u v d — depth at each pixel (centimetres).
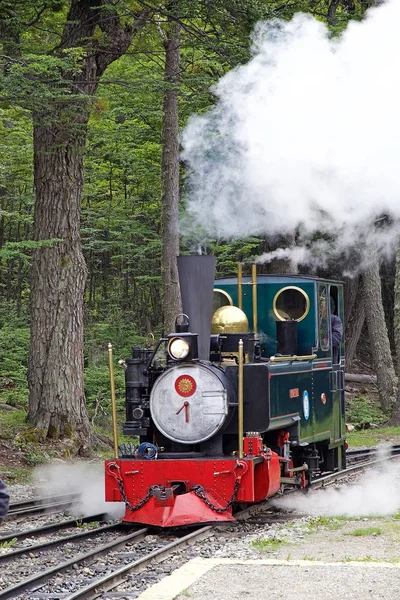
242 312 1962
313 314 2150
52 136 3002
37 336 3048
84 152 3061
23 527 1848
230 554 1462
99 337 4759
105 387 4059
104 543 1633
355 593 1144
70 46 2927
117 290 5581
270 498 2052
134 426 1855
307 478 2205
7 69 2389
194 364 1812
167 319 3575
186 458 1814
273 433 2047
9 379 4075
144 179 4744
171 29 3341
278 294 2147
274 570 1286
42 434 2947
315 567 1299
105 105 2673
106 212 4828
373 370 6562
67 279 3047
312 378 2183
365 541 1540
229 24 2972
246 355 1905
